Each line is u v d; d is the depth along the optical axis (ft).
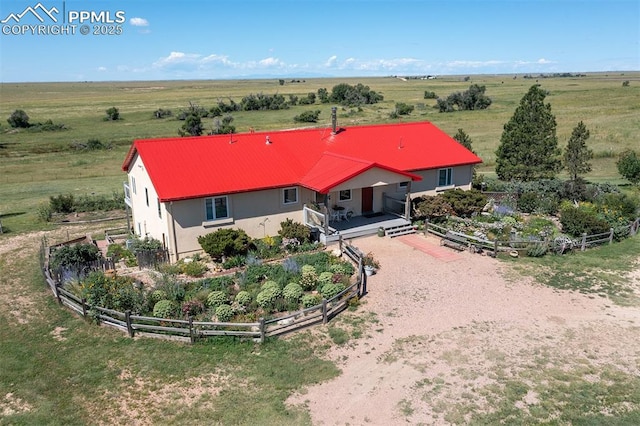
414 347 53.36
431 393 45.42
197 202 79.25
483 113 318.24
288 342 54.70
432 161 102.99
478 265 76.54
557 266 75.51
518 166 123.03
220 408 43.83
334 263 75.15
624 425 40.63
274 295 61.72
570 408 42.91
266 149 94.43
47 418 42.96
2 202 135.74
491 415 42.24
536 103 120.16
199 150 88.89
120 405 44.52
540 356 51.11
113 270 75.10
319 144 100.99
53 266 73.41
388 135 110.42
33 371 50.19
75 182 164.14
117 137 261.44
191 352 52.90
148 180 85.05
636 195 109.81
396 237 90.27
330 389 46.34
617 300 63.82
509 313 60.70
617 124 234.79
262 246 80.94
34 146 237.66
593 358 50.62
